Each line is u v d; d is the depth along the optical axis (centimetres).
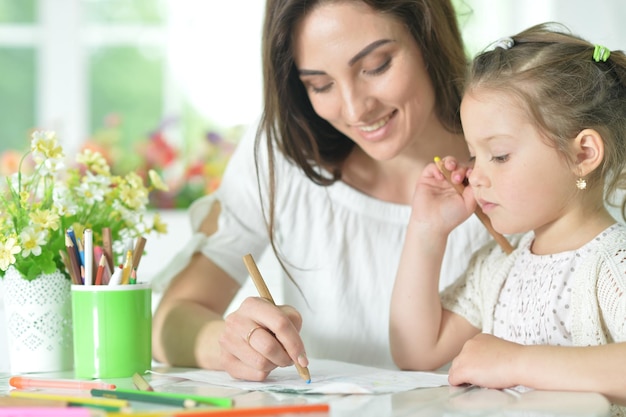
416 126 163
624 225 141
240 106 382
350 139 184
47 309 147
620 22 333
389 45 154
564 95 135
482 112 137
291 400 109
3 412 97
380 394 114
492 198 139
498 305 150
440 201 157
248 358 128
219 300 181
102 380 134
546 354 115
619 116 139
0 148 385
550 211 137
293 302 189
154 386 125
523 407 100
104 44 389
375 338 184
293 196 188
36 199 158
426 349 157
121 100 389
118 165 341
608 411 99
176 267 178
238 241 186
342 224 186
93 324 136
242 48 381
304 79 162
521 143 134
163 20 385
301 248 188
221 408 98
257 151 184
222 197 191
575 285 132
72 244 139
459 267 182
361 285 185
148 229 159
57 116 388
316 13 153
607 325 128
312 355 187
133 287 138
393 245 185
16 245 142
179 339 160
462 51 170
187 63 384
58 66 387
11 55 387
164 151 341
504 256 156
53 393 117
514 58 139
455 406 102
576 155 135
